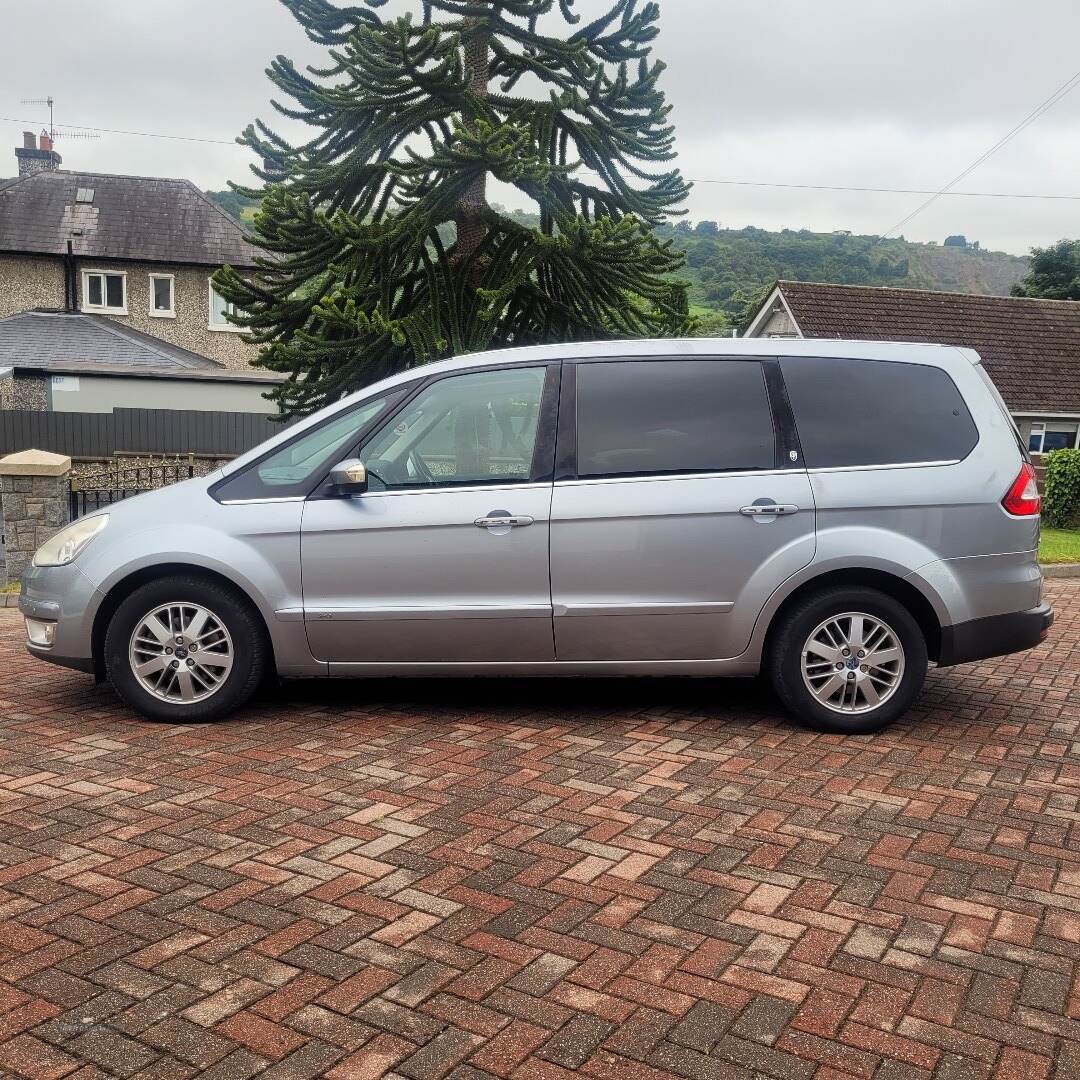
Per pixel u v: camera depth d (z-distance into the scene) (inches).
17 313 1364.4
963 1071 99.8
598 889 138.2
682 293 540.7
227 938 124.0
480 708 225.0
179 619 212.7
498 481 208.4
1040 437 1146.0
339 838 154.3
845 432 209.2
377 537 207.0
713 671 209.6
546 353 216.4
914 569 204.1
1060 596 427.8
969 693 248.2
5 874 141.1
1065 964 119.9
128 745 198.8
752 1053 102.4
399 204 502.6
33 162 1800.0
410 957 120.0
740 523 204.1
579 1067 99.8
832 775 184.1
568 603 205.6
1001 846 154.0
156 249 1492.4
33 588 219.3
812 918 130.6
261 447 217.5
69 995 111.2
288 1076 98.0
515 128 440.8
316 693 236.7
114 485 692.7
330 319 450.0
